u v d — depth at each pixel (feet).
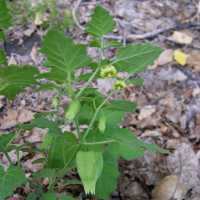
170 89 1.79
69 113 0.93
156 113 1.67
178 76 1.84
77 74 1.82
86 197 1.30
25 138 1.54
